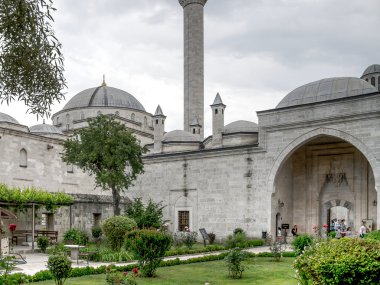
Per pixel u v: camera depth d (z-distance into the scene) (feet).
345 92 116.06
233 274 58.44
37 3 30.71
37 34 30.96
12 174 120.06
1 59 31.35
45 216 110.63
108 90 207.31
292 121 111.96
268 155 115.44
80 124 184.55
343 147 119.34
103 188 112.27
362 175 114.62
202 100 175.63
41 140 130.93
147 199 139.95
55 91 34.01
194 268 66.85
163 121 152.25
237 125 139.64
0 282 32.09
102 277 56.24
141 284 51.57
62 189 135.85
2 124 138.31
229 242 102.01
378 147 97.50
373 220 110.73
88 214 121.90
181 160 134.00
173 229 132.36
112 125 109.60
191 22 178.09
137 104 212.64
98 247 86.89
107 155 105.29
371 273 28.73
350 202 116.78
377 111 97.96
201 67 176.86
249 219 116.26
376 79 142.00
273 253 79.00
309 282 31.12
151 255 58.13
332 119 104.88
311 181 124.06
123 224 82.74
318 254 31.22
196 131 164.66
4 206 94.22
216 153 125.59
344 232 97.09
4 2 29.50
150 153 155.02
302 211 123.95
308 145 126.11
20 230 101.60
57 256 47.24
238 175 120.37
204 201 126.72
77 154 108.78
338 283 29.30
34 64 31.78
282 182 120.57
